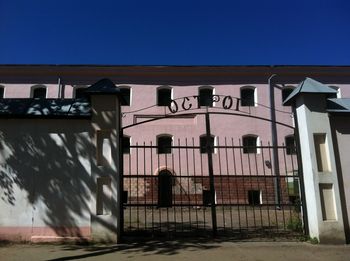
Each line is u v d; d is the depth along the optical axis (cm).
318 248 827
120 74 2188
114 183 845
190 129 2131
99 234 829
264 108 2177
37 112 862
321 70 2225
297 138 952
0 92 2175
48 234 830
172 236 920
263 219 1340
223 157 2092
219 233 977
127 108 2148
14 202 840
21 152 856
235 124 2147
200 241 877
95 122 862
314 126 911
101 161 855
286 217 1384
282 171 2092
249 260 733
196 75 2208
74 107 879
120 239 862
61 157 855
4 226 830
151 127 2131
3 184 846
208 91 2208
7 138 861
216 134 2125
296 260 739
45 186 845
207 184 2003
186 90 2192
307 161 911
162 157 2073
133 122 2136
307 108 920
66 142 860
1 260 704
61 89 2155
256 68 2198
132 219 1367
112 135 862
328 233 862
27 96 2145
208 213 1588
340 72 2238
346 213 888
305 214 920
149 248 805
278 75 2220
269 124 2158
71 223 834
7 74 2162
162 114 2150
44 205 839
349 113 916
